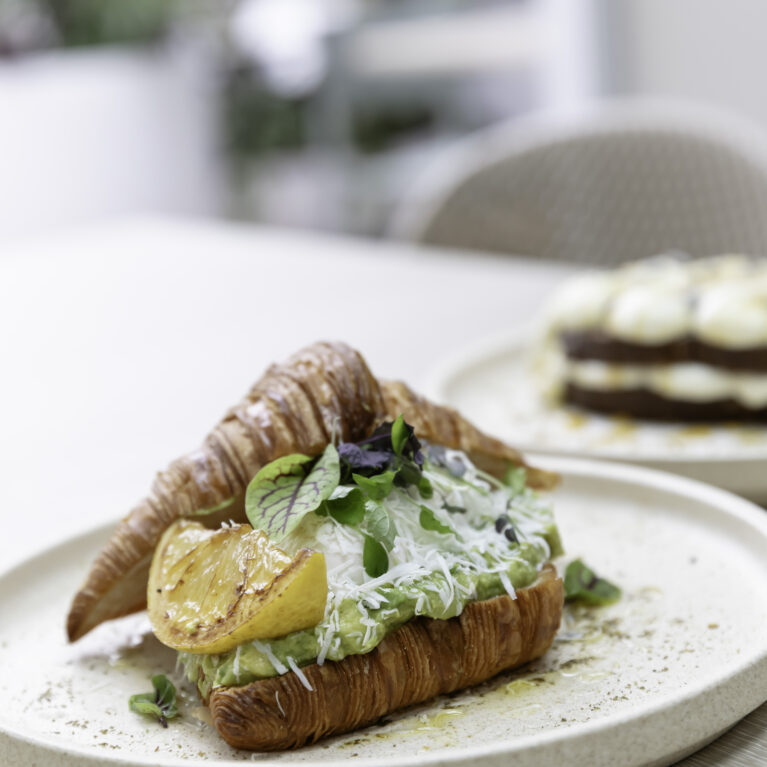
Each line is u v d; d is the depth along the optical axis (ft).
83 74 10.19
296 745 1.80
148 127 10.44
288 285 4.58
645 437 2.90
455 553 1.91
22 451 2.99
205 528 2.00
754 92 7.25
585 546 2.26
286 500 1.88
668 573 2.15
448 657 1.86
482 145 7.82
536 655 1.94
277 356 3.62
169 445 2.96
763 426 2.92
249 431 1.98
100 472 2.83
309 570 1.76
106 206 10.35
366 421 2.00
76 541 2.29
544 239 5.39
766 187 4.87
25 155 9.70
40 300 4.65
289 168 9.41
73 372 3.63
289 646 1.79
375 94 8.52
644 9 7.66
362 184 8.79
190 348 3.80
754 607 2.03
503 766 1.69
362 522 1.88
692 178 5.09
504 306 4.04
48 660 2.04
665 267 3.36
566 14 7.88
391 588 1.83
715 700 1.77
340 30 8.59
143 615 2.14
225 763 1.71
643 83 7.82
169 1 10.58
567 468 2.43
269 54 9.34
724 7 7.24
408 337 3.73
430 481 1.96
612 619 2.04
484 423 2.99
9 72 10.03
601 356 3.02
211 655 1.81
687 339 2.95
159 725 1.87
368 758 1.77
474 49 8.02
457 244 5.48
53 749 1.76
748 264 3.33
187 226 6.08
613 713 1.82
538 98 8.14
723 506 2.24
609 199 5.26
